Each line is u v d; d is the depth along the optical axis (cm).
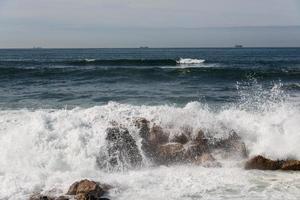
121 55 9706
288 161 848
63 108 1489
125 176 788
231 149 928
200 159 880
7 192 686
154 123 973
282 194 695
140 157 882
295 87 2123
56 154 837
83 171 795
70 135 877
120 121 955
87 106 1555
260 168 841
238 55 9150
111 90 2058
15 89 2088
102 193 680
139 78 2633
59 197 647
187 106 1155
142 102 1664
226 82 2475
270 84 2328
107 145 868
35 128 895
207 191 708
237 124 1001
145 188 720
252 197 680
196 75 2750
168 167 862
